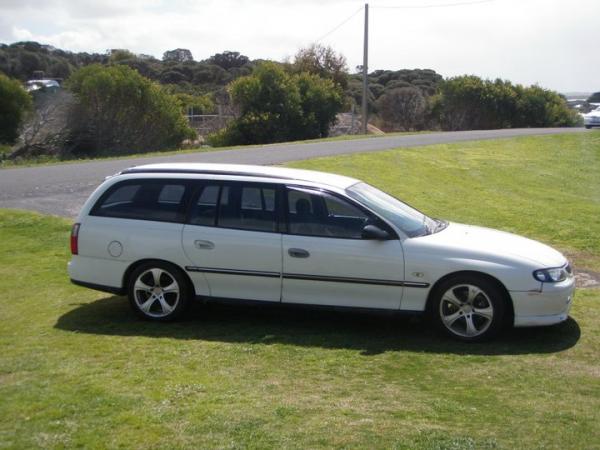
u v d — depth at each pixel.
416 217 7.22
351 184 7.28
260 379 5.43
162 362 5.82
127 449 4.18
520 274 6.40
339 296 6.76
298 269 6.75
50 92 38.66
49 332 6.76
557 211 14.70
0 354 6.05
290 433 4.39
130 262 7.12
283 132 47.84
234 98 47.72
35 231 11.56
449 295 6.53
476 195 16.83
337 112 51.78
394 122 61.03
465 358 6.02
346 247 6.66
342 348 6.27
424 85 75.81
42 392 5.08
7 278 9.01
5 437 4.34
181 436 4.35
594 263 10.26
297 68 63.16
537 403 4.96
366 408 4.84
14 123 36.09
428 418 4.67
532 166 23.75
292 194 6.91
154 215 7.16
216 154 24.23
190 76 73.12
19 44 74.69
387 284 6.61
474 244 6.64
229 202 7.03
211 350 6.17
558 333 6.74
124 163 21.44
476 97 56.56
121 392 5.09
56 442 4.27
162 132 40.47
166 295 7.12
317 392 5.16
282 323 7.09
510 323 6.63
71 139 37.25
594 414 4.76
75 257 7.33
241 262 6.88
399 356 6.07
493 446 4.23
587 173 22.89
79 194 14.99
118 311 7.55
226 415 4.66
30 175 18.19
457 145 28.55
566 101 63.09
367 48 49.03
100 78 37.50
